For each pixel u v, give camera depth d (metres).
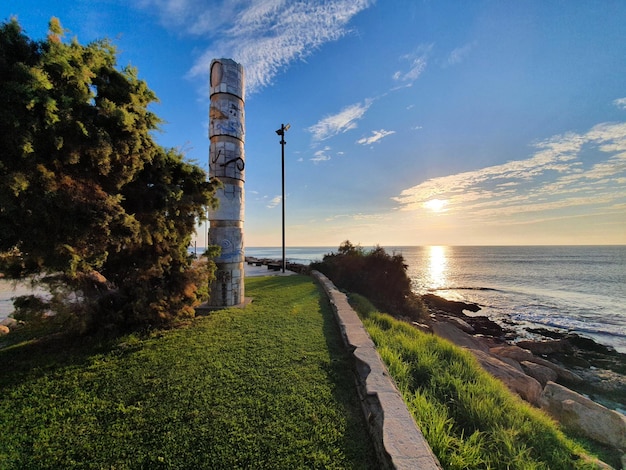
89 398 3.63
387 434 2.77
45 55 3.42
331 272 17.27
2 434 2.97
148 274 6.09
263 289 11.86
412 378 4.73
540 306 25.45
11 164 3.23
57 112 3.45
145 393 3.71
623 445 4.56
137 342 5.49
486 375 5.38
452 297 30.00
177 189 5.88
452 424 3.54
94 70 4.49
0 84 3.08
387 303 15.69
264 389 3.82
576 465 3.22
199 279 6.97
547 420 4.19
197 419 3.16
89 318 5.52
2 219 3.44
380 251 17.72
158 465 2.53
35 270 4.72
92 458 2.63
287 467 2.53
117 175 4.57
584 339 15.64
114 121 4.22
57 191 3.72
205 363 4.58
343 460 2.67
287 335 5.98
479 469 2.85
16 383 4.01
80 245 4.25
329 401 3.61
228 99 8.97
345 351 5.28
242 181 9.25
